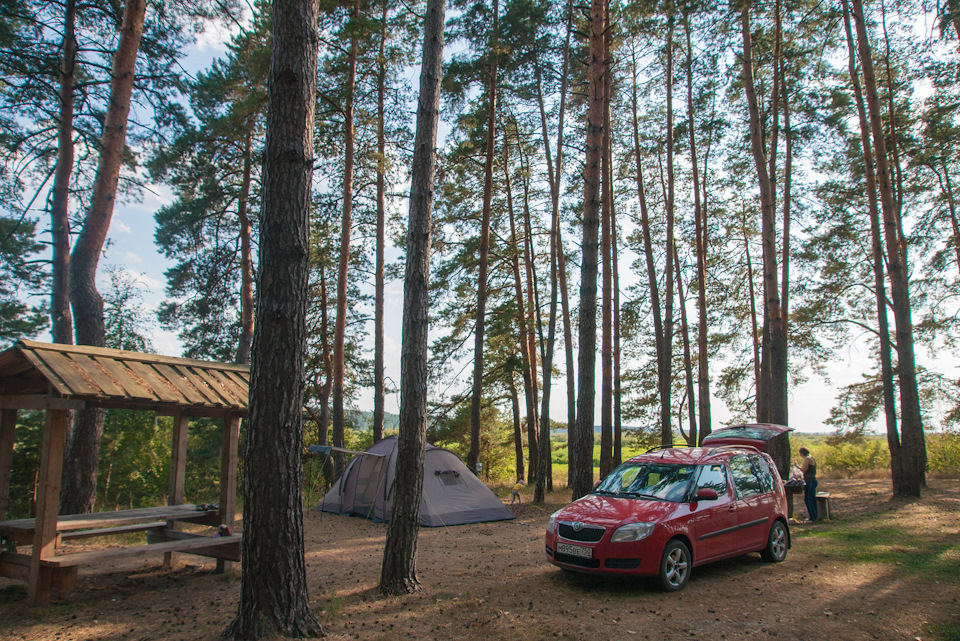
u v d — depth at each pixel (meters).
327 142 17.91
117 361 7.14
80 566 8.50
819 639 5.33
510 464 33.34
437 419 25.14
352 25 15.45
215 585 7.56
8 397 6.73
